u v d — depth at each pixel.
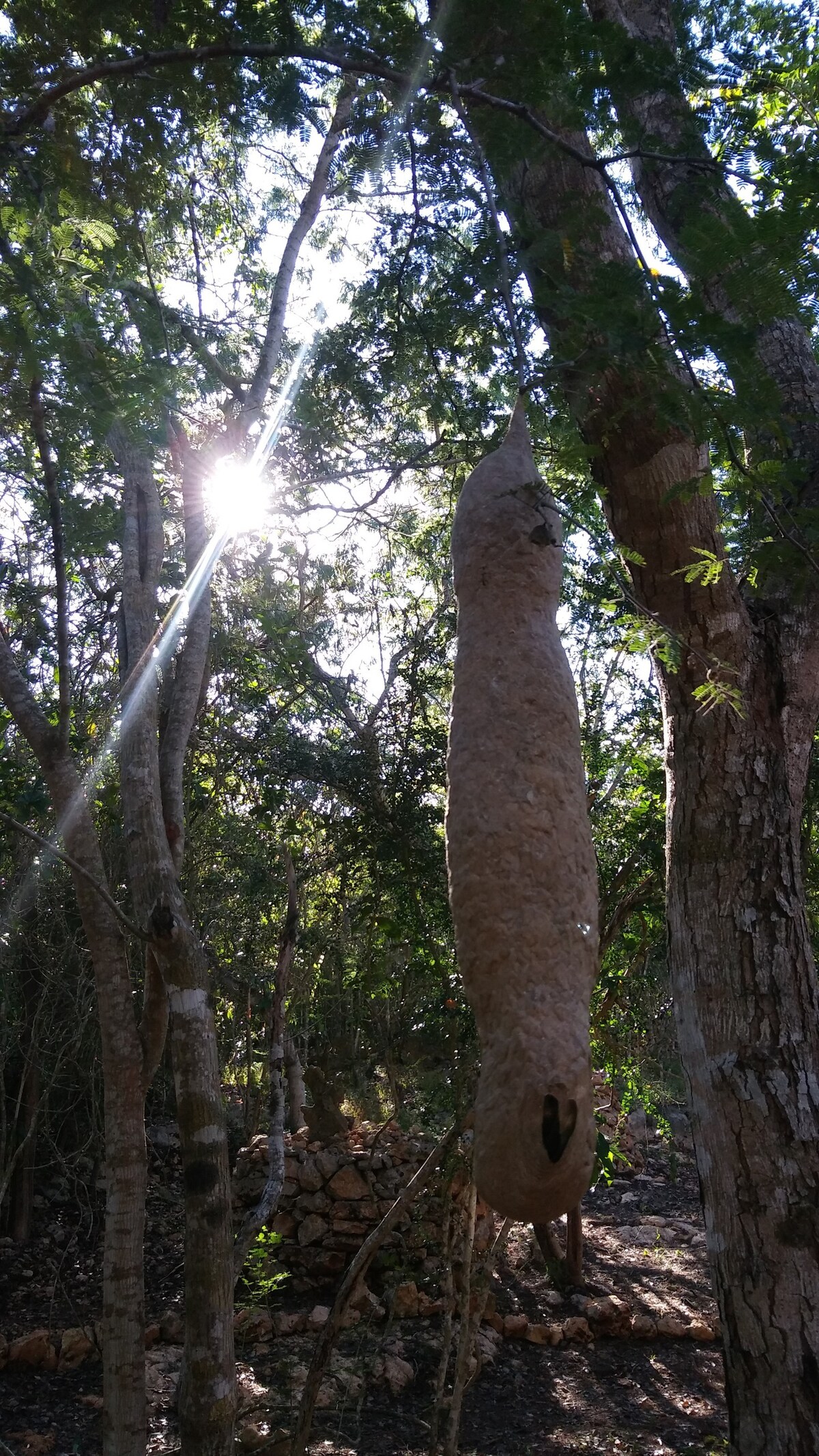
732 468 3.10
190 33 3.48
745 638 4.43
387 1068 7.51
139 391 3.28
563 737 1.73
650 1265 9.58
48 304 3.13
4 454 4.74
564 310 2.59
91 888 4.51
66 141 3.72
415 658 7.91
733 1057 4.16
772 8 3.67
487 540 1.95
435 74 3.22
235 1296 8.00
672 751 4.55
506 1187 1.43
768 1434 3.87
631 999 7.76
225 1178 4.12
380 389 6.66
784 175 2.74
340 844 7.92
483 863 1.60
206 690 7.73
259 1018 10.71
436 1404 4.65
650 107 3.84
